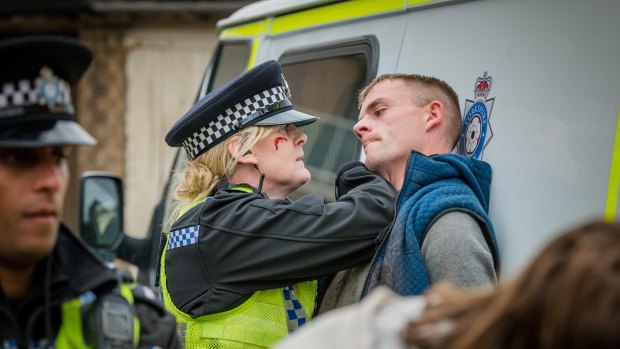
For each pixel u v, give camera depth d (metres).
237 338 3.28
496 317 1.71
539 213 3.18
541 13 3.34
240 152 3.41
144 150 13.63
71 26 13.78
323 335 1.87
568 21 3.23
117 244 5.24
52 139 2.14
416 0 4.00
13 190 2.12
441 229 3.07
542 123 3.23
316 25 4.81
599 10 3.14
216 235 3.30
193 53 13.45
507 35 3.46
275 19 5.27
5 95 2.15
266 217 3.26
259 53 5.31
